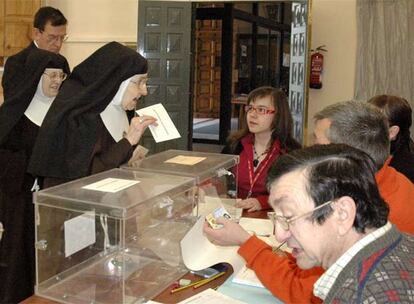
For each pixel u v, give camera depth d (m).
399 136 2.24
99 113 1.82
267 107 2.51
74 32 5.14
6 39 4.55
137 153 1.94
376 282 0.75
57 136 1.74
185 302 1.19
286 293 1.26
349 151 0.89
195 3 4.78
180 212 1.44
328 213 0.84
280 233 0.91
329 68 4.66
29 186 2.14
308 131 4.76
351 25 4.56
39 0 4.62
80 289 1.25
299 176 0.86
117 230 1.22
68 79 1.88
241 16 6.69
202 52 7.67
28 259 2.14
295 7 4.51
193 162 1.79
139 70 1.85
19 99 2.17
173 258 1.39
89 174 1.72
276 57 6.52
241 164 2.55
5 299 2.09
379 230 0.84
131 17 5.00
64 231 1.27
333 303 0.76
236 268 1.43
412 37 4.28
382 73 4.40
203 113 7.98
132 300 1.21
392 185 1.38
